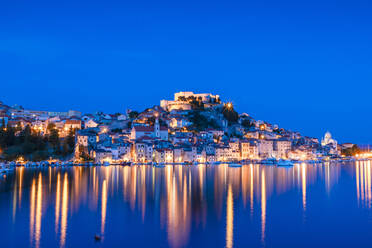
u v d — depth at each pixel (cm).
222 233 6088
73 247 5375
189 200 8994
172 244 5553
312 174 17000
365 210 7838
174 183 12594
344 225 6606
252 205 8375
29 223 6619
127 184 12156
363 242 5681
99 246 5438
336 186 11881
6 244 5462
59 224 6575
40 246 5388
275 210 7819
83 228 6338
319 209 7944
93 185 11812
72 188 11019
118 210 7756
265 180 13862
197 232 6128
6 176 14838
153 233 6069
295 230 6294
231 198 9300
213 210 7800
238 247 5441
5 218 6962
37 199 8981
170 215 7319
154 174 16462
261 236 5941
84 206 8144
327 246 5516
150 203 8562
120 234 6000
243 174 16812
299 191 10638
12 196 9412
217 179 14112
